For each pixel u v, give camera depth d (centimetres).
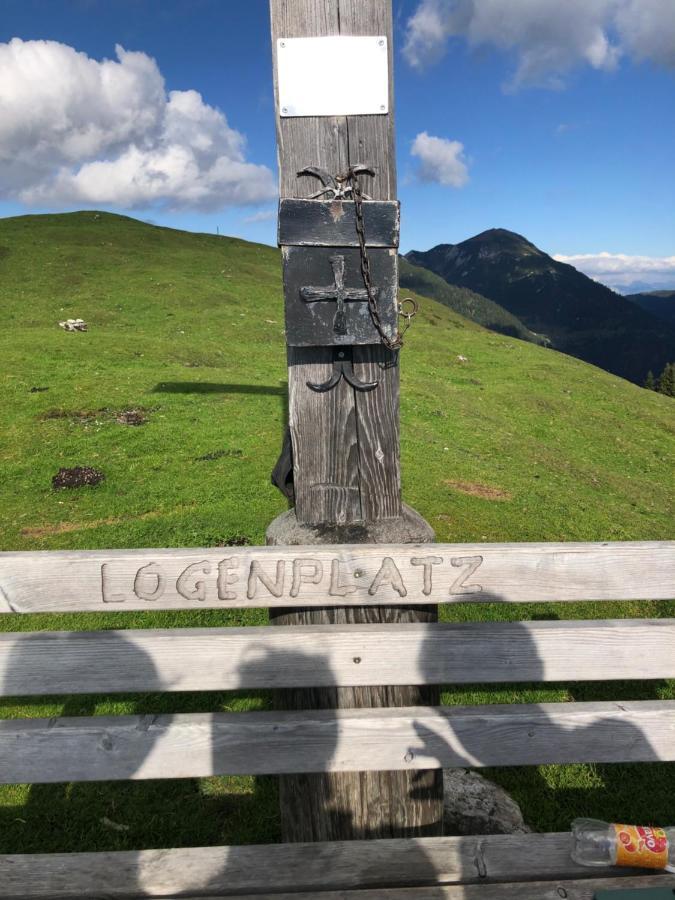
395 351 296
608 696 589
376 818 302
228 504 1125
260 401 1875
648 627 280
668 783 466
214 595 273
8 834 416
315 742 276
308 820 305
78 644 270
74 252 4772
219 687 276
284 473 321
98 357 2314
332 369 294
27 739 268
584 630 279
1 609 268
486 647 279
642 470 1931
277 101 270
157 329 3173
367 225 271
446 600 278
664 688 598
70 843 410
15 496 1202
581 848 276
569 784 464
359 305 279
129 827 422
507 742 280
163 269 4522
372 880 267
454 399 2292
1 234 5234
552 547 275
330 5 266
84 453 1415
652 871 274
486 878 269
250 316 3566
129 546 952
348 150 274
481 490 1356
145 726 270
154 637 271
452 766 280
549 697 587
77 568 267
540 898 257
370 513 310
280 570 273
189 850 277
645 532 1259
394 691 298
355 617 291
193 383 2039
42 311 3350
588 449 2062
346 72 269
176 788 457
